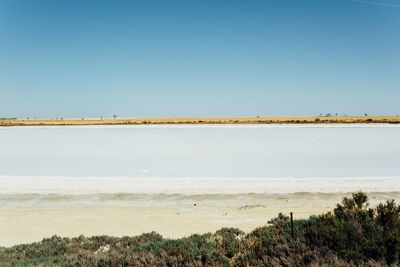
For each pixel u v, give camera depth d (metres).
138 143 37.72
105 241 8.15
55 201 13.05
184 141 39.72
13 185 15.58
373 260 4.13
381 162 22.28
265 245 5.31
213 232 8.98
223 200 12.92
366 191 13.71
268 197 13.19
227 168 20.55
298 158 24.67
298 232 5.52
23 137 48.31
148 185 15.57
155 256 5.33
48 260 6.16
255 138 42.97
